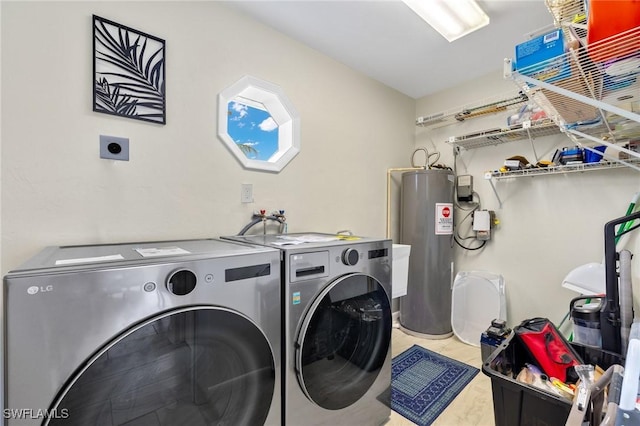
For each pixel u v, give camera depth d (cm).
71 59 126
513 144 243
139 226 143
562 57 74
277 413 109
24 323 65
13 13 115
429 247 258
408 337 259
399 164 293
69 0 126
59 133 124
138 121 143
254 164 183
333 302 123
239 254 98
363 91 256
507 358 123
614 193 196
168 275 82
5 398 64
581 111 110
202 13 163
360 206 254
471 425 148
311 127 216
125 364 75
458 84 276
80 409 69
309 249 118
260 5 173
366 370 139
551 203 223
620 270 125
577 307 158
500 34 199
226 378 94
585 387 82
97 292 72
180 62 155
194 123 160
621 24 61
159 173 149
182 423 86
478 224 250
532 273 232
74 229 127
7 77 114
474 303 243
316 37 204
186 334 85
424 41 208
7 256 114
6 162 114
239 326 96
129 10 140
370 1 170
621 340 122
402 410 159
